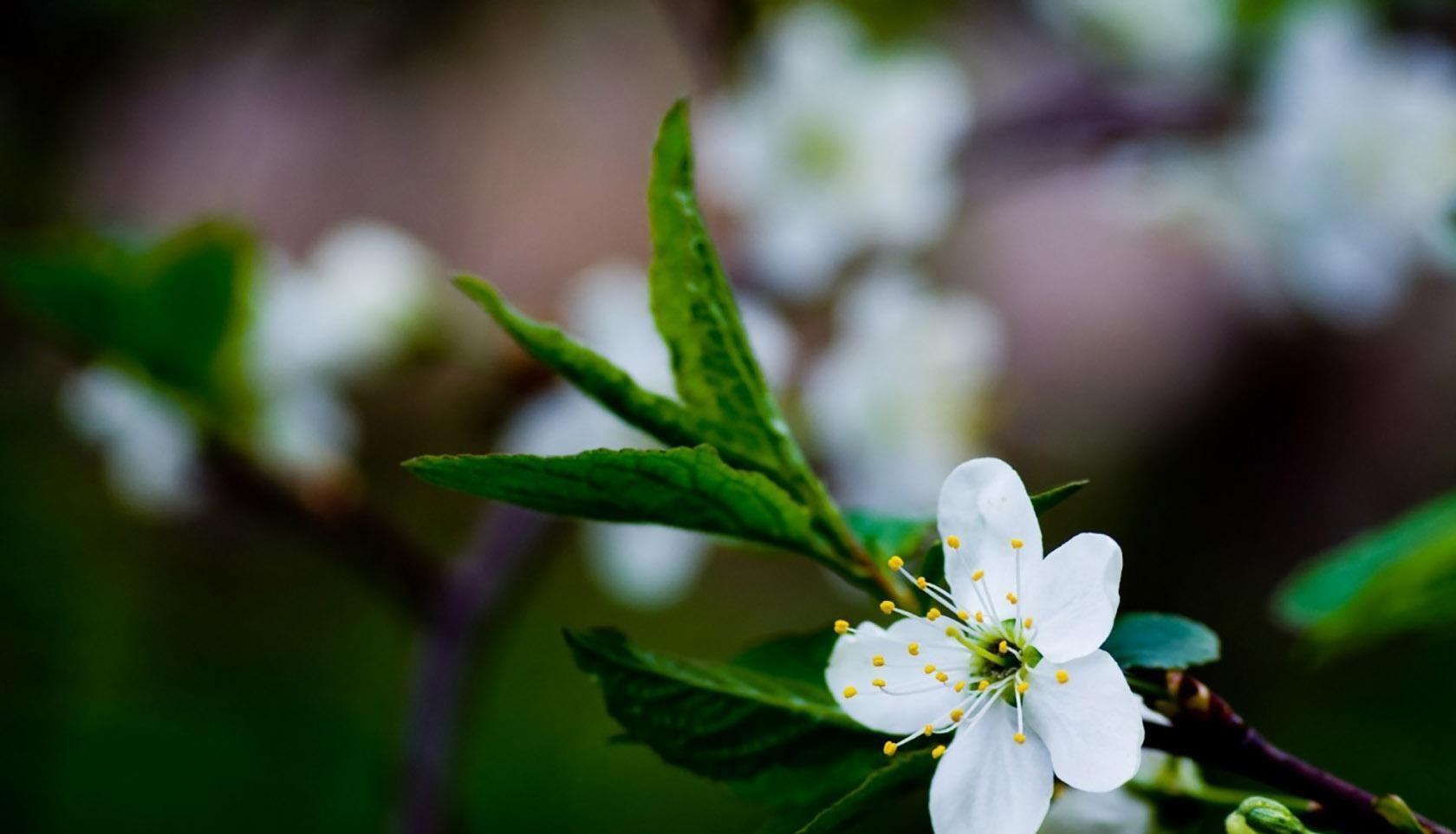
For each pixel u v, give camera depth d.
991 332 0.49
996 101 0.57
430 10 0.78
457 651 0.41
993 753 0.25
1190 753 0.25
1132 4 0.51
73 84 0.69
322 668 0.73
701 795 0.71
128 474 0.48
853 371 0.47
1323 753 0.65
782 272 0.53
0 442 0.70
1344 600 0.31
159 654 0.70
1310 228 0.48
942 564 0.26
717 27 0.56
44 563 0.69
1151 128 0.50
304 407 0.47
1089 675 0.25
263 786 0.68
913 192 0.52
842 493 0.47
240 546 0.76
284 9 0.72
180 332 0.44
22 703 0.66
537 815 0.71
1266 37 0.49
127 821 0.65
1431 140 0.46
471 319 0.48
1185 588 0.78
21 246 0.44
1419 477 0.76
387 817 0.39
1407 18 0.49
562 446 0.46
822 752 0.26
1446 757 0.64
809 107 0.52
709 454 0.26
